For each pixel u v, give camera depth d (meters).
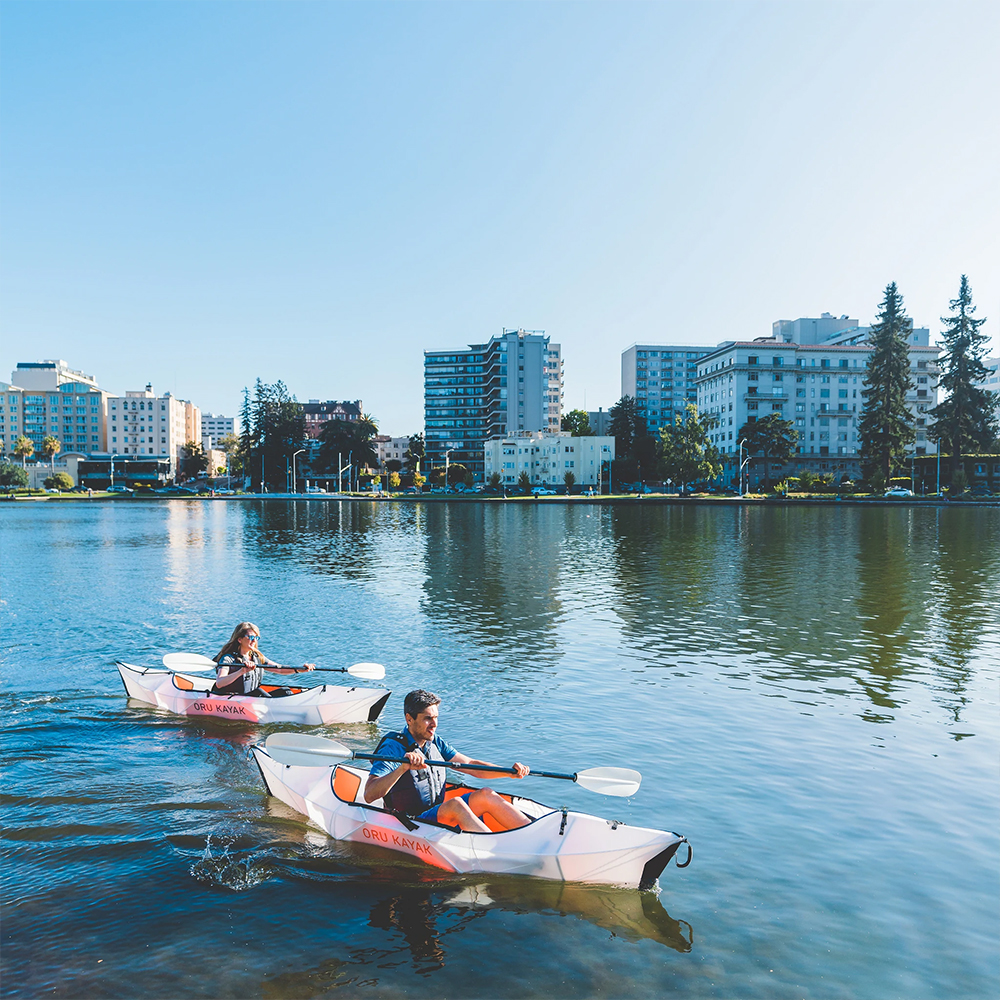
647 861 6.39
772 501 89.25
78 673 13.62
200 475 189.25
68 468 166.62
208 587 24.59
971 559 32.09
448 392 194.88
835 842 7.41
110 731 10.52
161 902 6.29
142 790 8.50
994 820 7.91
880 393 98.69
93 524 61.12
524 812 7.23
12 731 10.48
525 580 26.08
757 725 10.96
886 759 9.65
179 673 12.67
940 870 6.89
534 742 10.20
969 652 15.55
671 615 19.56
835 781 8.92
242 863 6.93
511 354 166.88
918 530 49.00
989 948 5.73
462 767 7.42
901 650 15.74
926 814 8.05
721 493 116.31
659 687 12.95
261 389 151.00
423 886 6.57
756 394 131.12
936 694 12.58
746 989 5.26
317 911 6.20
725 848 7.27
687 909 6.23
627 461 140.00
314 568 29.86
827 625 18.25
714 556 33.62
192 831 7.52
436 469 157.38
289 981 5.34
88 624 18.28
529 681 13.32
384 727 10.87
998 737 10.49
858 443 133.75
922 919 6.11
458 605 21.06
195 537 46.72
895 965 5.53
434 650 15.69
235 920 6.06
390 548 38.38
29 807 8.02
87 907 6.21
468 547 38.81
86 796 8.32
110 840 7.32
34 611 20.08
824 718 11.29
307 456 170.25
